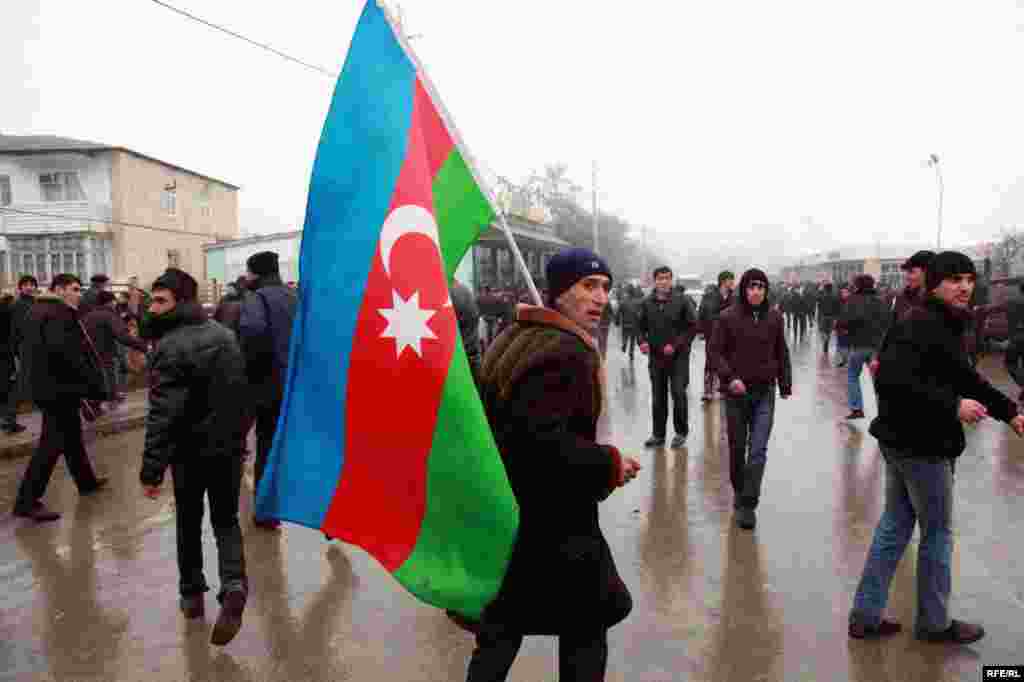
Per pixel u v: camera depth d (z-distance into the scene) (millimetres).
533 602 2209
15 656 3619
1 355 9094
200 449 3676
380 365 2365
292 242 31750
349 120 2484
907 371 3322
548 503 2193
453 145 2660
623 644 3566
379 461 2361
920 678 3201
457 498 2277
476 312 5262
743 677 3248
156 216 33875
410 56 2590
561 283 2350
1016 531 5039
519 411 2121
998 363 14508
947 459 3385
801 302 23031
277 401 5426
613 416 9906
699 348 20328
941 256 3326
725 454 7500
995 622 3707
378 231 2418
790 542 4914
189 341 3635
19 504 5758
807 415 9594
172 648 3664
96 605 4207
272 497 2465
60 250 31312
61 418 5848
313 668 3438
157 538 5375
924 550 3486
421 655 3539
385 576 4531
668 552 4777
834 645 3512
